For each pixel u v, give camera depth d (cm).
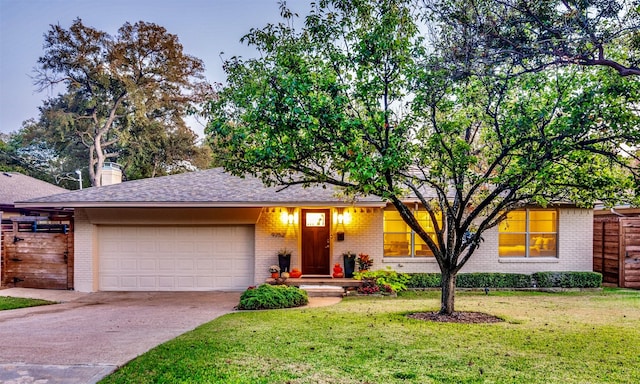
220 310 1197
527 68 812
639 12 698
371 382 587
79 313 1161
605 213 2042
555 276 1574
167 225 1595
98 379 612
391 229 1641
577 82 816
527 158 817
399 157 819
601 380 592
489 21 753
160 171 4084
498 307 1180
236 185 1645
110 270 1594
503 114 908
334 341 785
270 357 690
